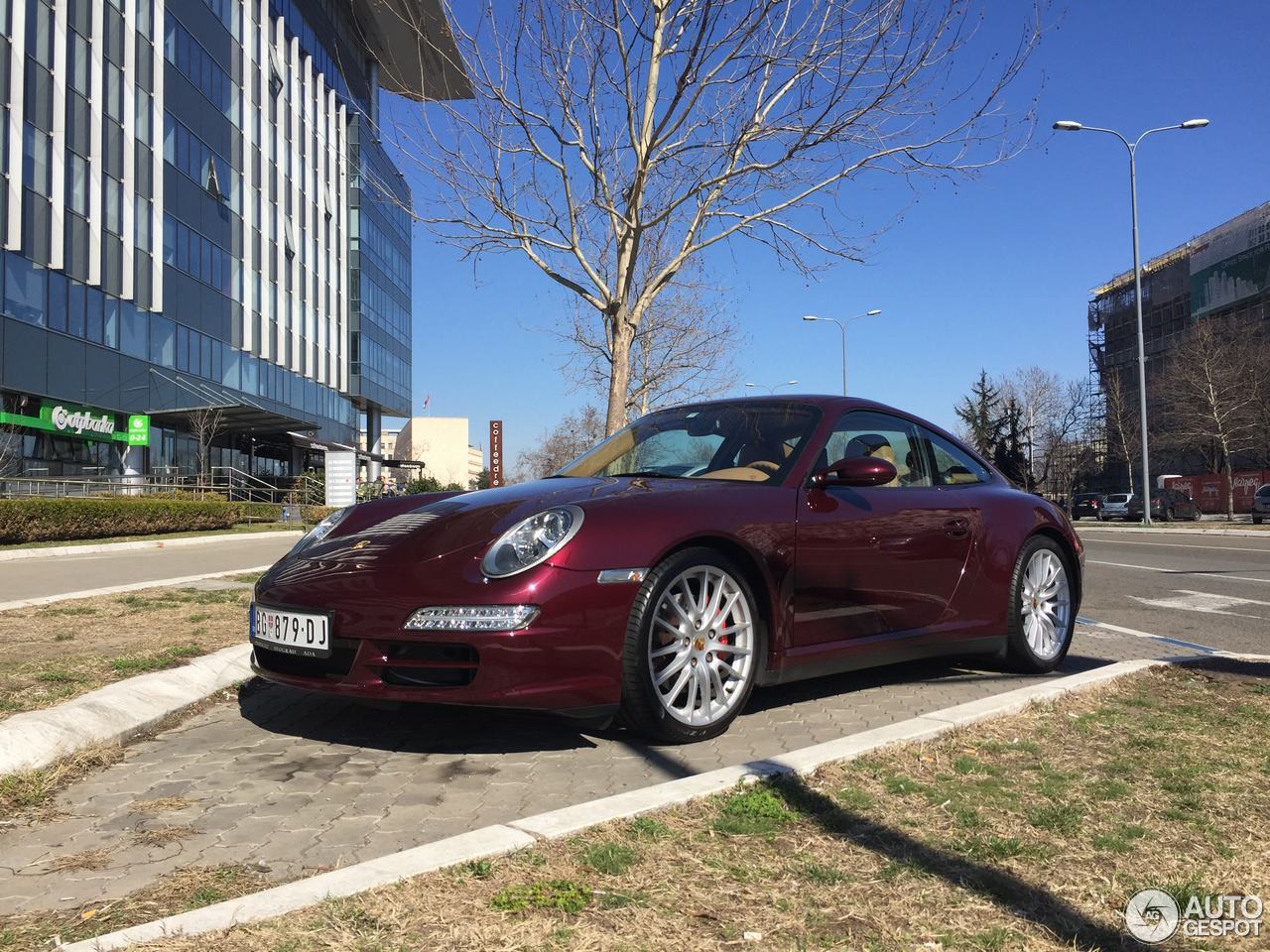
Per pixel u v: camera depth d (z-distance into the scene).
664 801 2.76
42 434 24.69
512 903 2.12
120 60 27.23
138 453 28.97
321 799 3.07
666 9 7.89
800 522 3.95
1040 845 2.52
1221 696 4.27
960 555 4.61
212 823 2.85
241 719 4.18
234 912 2.07
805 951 1.95
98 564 12.93
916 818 2.71
